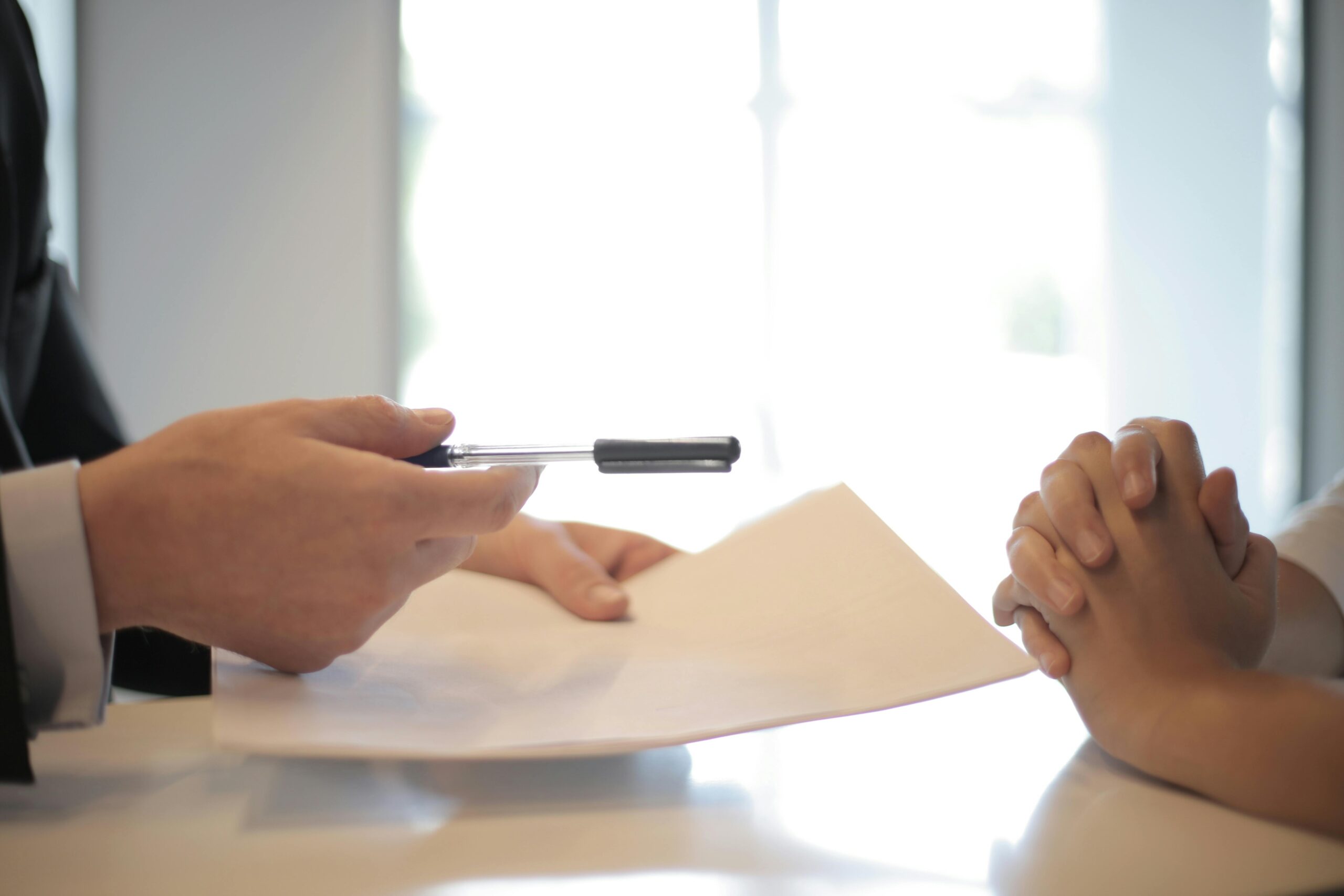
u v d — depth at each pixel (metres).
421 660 0.40
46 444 0.79
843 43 3.01
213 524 0.33
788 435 3.01
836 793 0.32
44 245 0.80
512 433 2.83
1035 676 0.49
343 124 2.68
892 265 3.07
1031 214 3.18
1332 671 0.58
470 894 0.24
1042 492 0.41
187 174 2.59
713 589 0.50
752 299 2.96
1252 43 3.33
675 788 0.32
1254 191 3.36
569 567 0.51
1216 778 0.30
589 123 2.85
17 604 0.32
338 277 2.69
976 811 0.30
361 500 0.33
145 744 0.38
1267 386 3.39
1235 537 0.39
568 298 2.85
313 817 0.29
